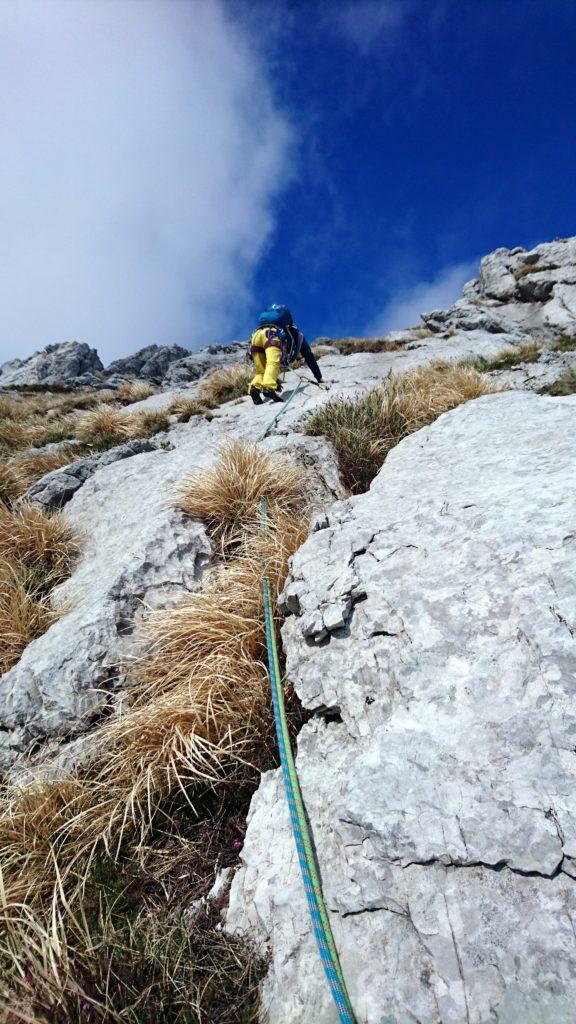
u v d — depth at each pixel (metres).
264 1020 1.36
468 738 1.57
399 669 1.86
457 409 4.21
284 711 2.04
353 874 1.44
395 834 1.43
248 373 11.12
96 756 2.42
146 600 3.21
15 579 3.76
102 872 1.90
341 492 4.12
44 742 2.59
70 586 3.79
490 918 1.25
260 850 1.76
